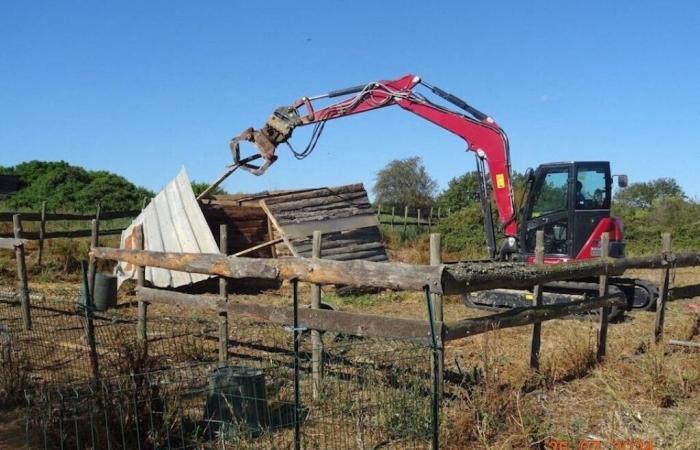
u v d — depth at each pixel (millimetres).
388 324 5488
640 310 10688
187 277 13164
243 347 7738
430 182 42438
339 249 14531
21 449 4754
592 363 6934
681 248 23562
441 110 12062
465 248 22531
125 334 7223
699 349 7754
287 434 4969
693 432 5000
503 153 11680
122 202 33062
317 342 6035
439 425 4793
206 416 5039
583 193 11234
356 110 12562
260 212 15500
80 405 4523
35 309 9805
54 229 19703
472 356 7266
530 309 6184
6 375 5953
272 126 12750
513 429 4867
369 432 4957
